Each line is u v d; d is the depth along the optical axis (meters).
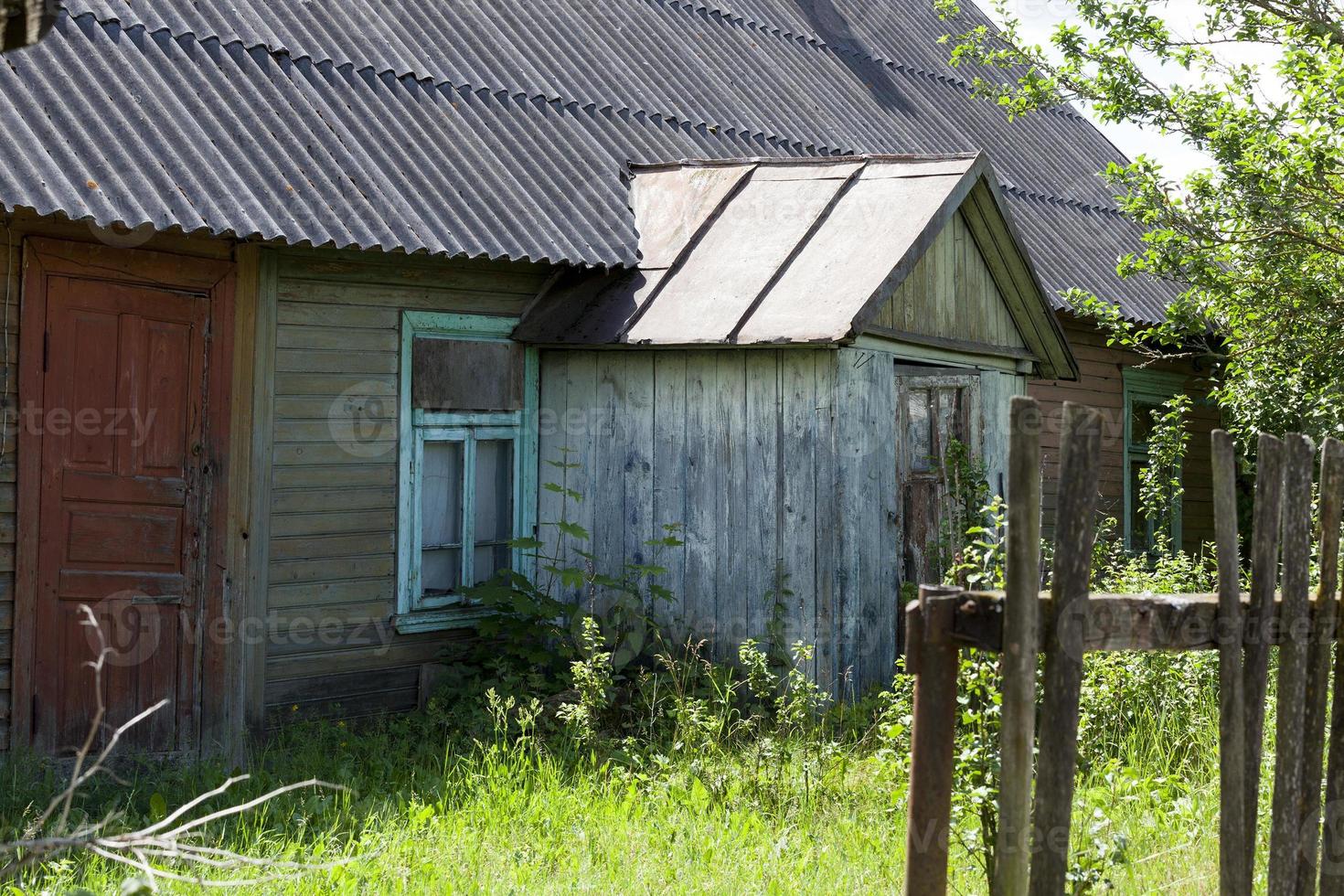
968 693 4.33
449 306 8.55
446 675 8.38
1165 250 9.76
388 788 6.46
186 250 7.16
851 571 8.20
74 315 6.72
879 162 9.19
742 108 11.74
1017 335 9.88
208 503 7.30
